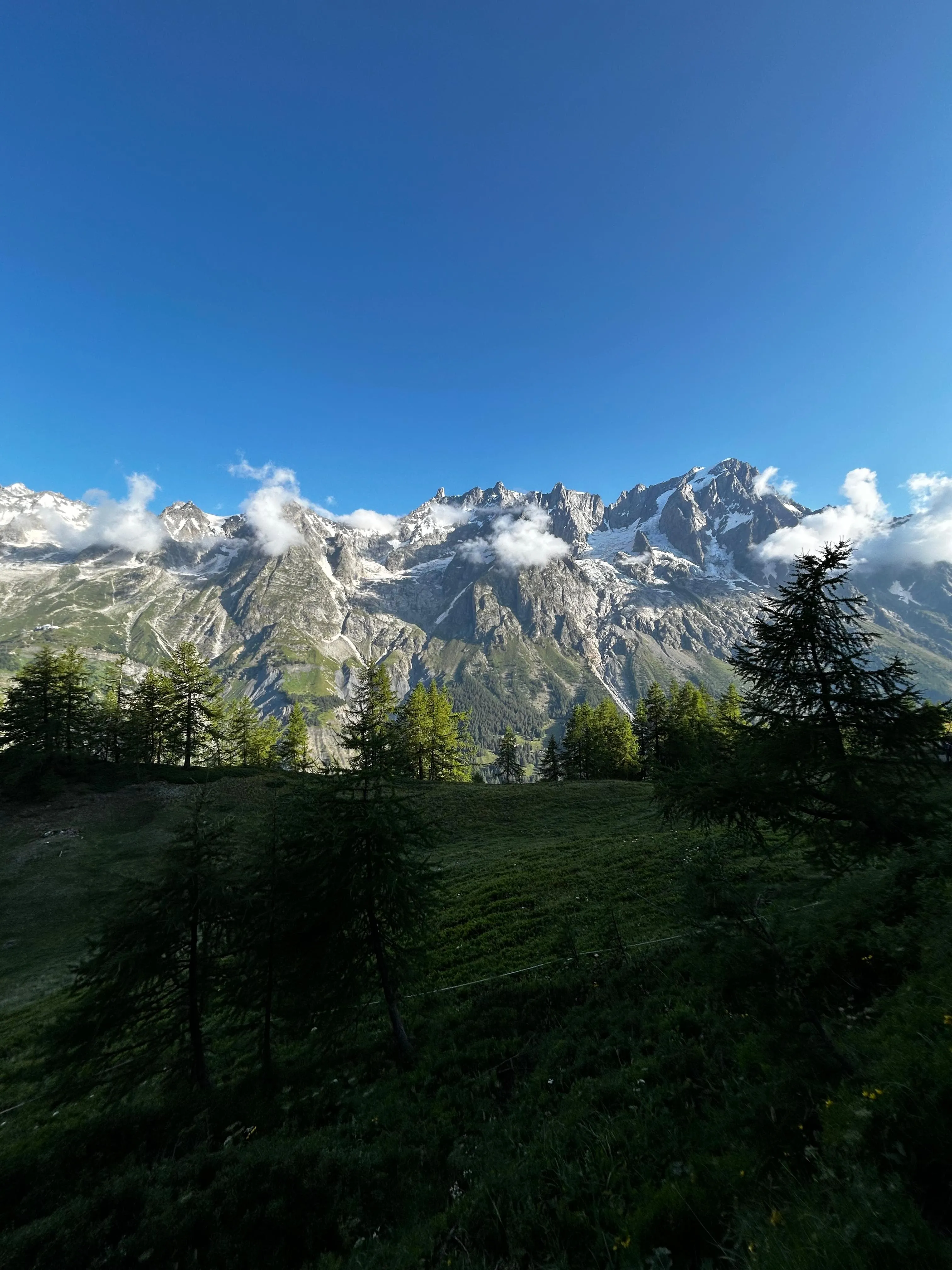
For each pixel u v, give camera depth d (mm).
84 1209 8500
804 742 11086
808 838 11461
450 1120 10969
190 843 15109
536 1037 13398
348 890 14008
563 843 35594
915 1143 4785
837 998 8727
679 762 13383
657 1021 11695
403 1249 6871
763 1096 7234
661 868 24109
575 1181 7062
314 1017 14594
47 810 48031
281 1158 9164
